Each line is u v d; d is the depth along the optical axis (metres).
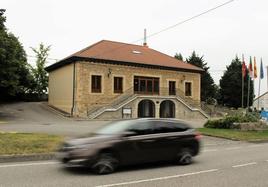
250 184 9.35
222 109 54.91
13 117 36.06
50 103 49.25
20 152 13.66
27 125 27.31
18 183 9.28
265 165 12.56
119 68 43.66
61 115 39.97
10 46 37.03
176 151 12.49
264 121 30.81
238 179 10.01
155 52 52.50
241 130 26.88
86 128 25.39
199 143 13.23
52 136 17.86
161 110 46.41
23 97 55.56
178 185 9.20
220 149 17.97
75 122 33.06
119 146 11.13
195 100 50.12
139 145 11.59
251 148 18.58
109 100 42.72
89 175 10.48
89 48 44.62
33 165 12.12
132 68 44.66
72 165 10.70
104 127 12.09
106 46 46.88
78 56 40.81
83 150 10.62
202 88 74.19
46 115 39.47
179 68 48.34
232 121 27.81
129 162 11.38
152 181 9.71
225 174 10.79
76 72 41.03
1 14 38.12
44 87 62.72
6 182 9.39
